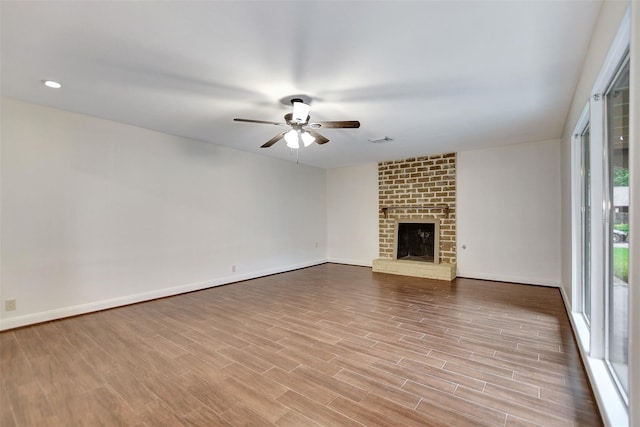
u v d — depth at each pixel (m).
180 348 2.75
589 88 2.19
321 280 5.54
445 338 2.93
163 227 4.44
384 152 5.70
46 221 3.42
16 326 3.22
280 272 6.29
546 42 2.10
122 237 4.02
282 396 2.03
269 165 6.12
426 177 6.04
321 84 2.75
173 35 2.03
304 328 3.22
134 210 4.12
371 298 4.34
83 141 3.67
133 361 2.51
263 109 3.39
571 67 2.44
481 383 2.16
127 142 4.05
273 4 1.73
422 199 6.10
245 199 5.62
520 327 3.19
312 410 1.89
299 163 6.82
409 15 1.82
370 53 2.24
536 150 4.99
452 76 2.60
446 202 5.82
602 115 2.15
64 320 3.47
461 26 1.93
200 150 4.90
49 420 1.81
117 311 3.80
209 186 5.03
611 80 1.95
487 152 5.41
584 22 1.89
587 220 3.03
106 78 2.66
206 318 3.54
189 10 1.78
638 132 1.09
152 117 3.71
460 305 3.97
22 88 2.90
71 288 3.59
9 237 3.19
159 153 4.39
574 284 3.24
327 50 2.20
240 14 1.81
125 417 1.83
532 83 2.73
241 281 5.48
